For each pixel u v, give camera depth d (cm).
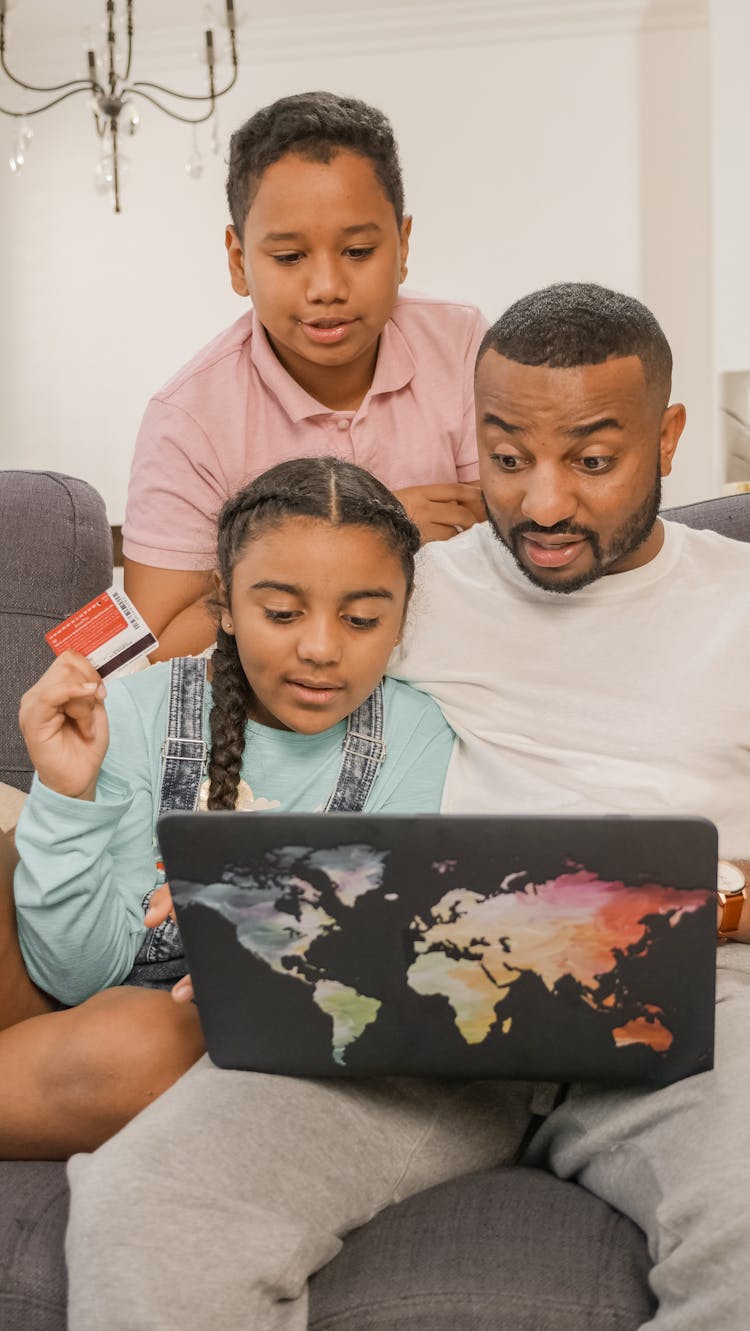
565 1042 89
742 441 379
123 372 450
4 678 149
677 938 84
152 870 120
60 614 152
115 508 454
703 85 418
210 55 328
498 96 426
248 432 158
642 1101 94
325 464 118
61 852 110
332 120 140
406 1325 89
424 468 160
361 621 114
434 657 128
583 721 122
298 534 111
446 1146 102
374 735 125
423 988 88
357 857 85
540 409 110
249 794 123
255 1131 90
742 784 120
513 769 122
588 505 113
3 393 456
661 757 119
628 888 83
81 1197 85
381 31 425
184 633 152
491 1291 89
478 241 430
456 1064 91
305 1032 92
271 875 86
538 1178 101
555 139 425
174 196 443
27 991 116
